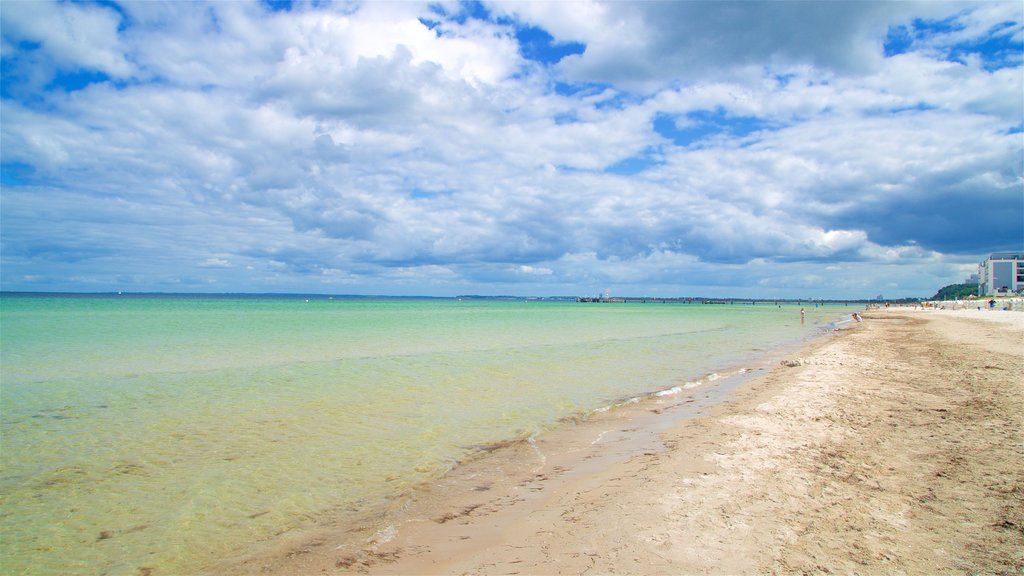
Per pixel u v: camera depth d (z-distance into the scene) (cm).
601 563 552
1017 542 565
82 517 749
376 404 1464
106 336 3591
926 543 570
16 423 1256
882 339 3431
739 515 654
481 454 1024
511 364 2273
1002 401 1275
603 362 2386
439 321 6125
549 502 750
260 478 898
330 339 3528
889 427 1075
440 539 648
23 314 6306
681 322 6644
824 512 658
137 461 985
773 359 2538
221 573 593
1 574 604
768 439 1010
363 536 671
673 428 1166
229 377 1906
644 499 723
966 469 799
